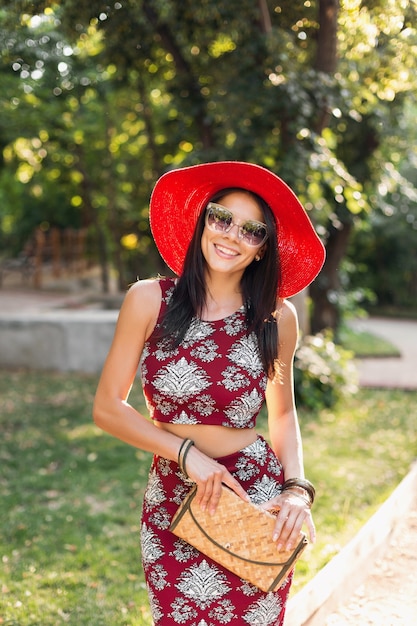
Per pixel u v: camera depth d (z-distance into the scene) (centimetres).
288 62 659
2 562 434
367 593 357
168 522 210
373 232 2236
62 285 1834
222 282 213
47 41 741
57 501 547
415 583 366
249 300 215
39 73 838
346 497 549
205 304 211
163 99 1234
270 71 692
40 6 565
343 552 362
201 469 198
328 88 672
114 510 528
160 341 207
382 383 1043
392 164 1191
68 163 1677
